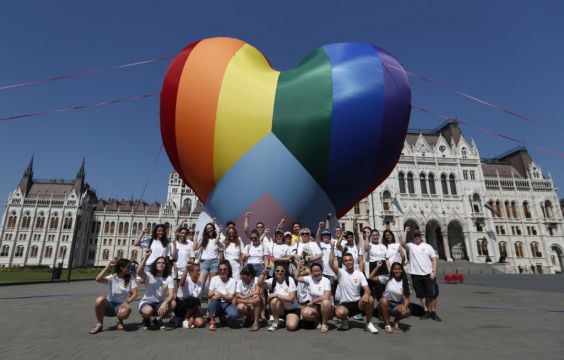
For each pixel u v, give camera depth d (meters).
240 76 9.98
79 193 81.81
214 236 8.56
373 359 4.68
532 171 62.44
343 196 10.61
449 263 47.38
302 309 6.72
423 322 7.64
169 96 10.25
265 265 8.09
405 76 10.23
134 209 83.56
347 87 9.44
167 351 5.02
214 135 9.76
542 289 16.98
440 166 54.53
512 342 5.73
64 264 74.94
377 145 9.80
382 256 8.62
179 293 7.07
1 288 16.62
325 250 8.22
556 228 57.38
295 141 9.45
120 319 6.60
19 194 79.81
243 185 9.79
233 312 6.76
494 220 56.19
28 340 5.70
